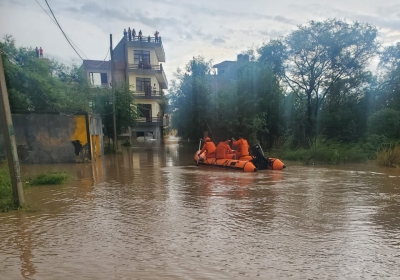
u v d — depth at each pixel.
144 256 4.29
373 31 22.59
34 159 16.98
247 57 27.16
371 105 24.11
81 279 3.63
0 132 16.47
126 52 40.09
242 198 7.96
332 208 6.91
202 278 3.64
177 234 5.20
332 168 14.34
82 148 17.41
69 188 9.46
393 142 17.89
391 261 4.14
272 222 5.88
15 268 3.94
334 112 23.92
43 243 4.82
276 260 4.15
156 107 41.88
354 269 3.89
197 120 30.06
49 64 25.45
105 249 4.55
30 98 19.47
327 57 23.64
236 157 14.77
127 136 38.38
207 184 10.07
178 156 21.88
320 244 4.74
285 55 25.14
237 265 3.99
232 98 24.84
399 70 23.41
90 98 27.22
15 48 20.62
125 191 8.95
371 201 7.58
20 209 6.80
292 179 11.05
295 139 23.78
